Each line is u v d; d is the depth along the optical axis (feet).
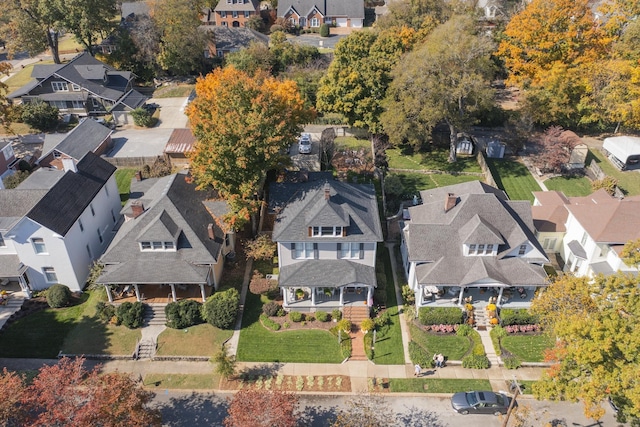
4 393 94.12
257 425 98.78
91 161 173.17
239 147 144.15
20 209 150.61
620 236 147.23
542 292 135.03
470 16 229.25
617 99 218.38
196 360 134.51
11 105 239.71
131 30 303.27
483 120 250.37
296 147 227.40
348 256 147.13
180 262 144.25
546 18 232.73
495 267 142.72
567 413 120.47
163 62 294.46
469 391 124.98
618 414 105.50
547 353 111.14
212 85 169.78
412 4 272.51
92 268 155.84
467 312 143.54
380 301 150.51
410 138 213.05
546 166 212.02
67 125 263.90
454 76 199.31
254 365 132.77
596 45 236.63
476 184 164.14
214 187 157.79
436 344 137.80
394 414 120.37
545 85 229.04
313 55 305.94
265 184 177.68
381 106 221.66
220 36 323.57
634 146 213.66
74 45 370.12
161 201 151.84
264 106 149.38
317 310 147.23
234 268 161.48
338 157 220.64
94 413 95.04
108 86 273.95
